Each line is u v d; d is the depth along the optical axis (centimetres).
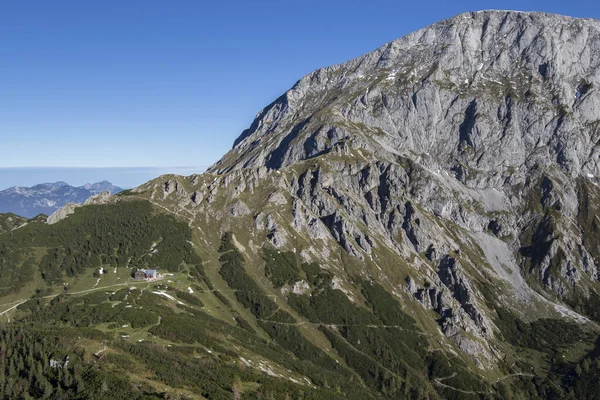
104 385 15988
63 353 18212
